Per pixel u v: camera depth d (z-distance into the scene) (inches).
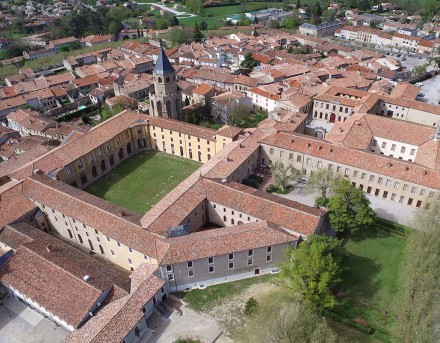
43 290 2974.9
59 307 2859.3
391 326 2847.0
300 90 6520.7
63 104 7588.6
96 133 4958.2
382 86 6850.4
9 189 3932.1
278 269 3363.7
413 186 3969.0
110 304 2869.1
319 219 3344.0
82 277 2984.7
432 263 2694.4
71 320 2765.7
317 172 4165.8
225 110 6067.9
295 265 2901.1
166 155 5378.9
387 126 4916.3
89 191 4643.2
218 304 3125.0
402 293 2908.5
